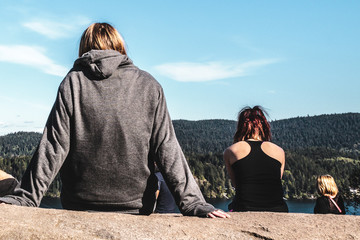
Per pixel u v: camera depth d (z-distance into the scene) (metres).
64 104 1.88
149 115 1.96
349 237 1.71
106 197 1.88
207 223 1.75
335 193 4.83
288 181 134.25
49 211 1.61
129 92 1.94
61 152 1.86
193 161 140.25
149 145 1.99
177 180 1.96
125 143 1.88
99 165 1.87
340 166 156.25
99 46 2.05
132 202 1.92
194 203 1.96
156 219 1.70
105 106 1.88
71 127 1.89
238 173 3.24
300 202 114.00
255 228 1.73
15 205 1.63
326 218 1.98
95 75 1.91
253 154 3.24
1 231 1.31
